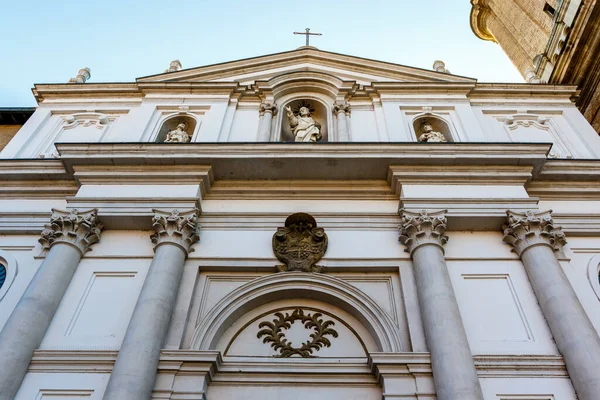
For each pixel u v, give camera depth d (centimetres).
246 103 1377
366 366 816
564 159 1116
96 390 769
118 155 1073
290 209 1059
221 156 1065
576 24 1764
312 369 812
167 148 1077
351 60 1521
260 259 960
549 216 966
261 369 812
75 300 896
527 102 1421
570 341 792
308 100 1412
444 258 940
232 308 885
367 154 1061
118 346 826
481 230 1005
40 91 1434
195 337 831
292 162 1064
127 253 972
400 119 1281
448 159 1059
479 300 889
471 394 707
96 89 1430
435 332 793
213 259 955
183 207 1008
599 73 1725
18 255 1009
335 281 913
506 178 1059
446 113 1335
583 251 1004
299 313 916
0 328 871
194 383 766
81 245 964
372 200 1077
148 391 738
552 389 761
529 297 892
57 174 1116
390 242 988
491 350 816
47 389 771
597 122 1744
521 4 2528
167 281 873
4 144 1475
